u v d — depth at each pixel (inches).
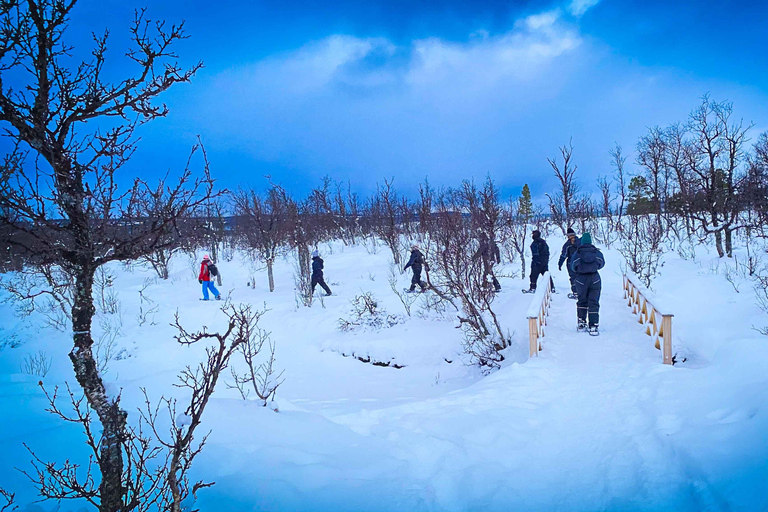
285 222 621.0
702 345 283.4
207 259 540.1
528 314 250.5
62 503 108.9
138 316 458.9
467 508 109.4
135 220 96.0
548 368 228.8
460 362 332.8
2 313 418.0
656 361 225.9
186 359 355.3
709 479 103.1
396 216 979.3
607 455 130.0
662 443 128.3
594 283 284.8
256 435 149.4
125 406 178.1
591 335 284.0
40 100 87.0
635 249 479.5
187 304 519.2
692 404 150.8
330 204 1190.9
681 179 729.6
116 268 754.2
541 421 162.1
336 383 318.3
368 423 172.7
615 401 173.3
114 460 89.9
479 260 341.1
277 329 442.9
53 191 87.4
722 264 493.4
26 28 87.0
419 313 425.7
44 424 155.2
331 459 132.6
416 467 129.4
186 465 94.0
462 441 143.8
